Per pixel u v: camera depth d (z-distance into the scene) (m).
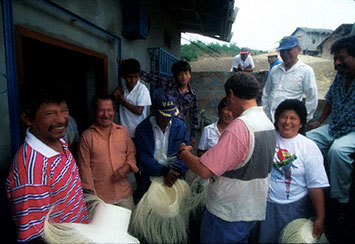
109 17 2.98
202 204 2.02
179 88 2.96
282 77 3.21
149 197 1.83
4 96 1.52
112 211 1.46
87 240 1.19
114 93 2.84
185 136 2.21
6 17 1.49
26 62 2.26
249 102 1.39
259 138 1.28
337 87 2.29
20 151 1.13
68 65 2.79
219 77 6.88
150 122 2.14
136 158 2.23
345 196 2.01
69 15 2.11
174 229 1.85
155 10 5.13
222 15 5.83
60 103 1.20
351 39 2.00
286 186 1.79
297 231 1.69
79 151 1.92
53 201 1.22
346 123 2.15
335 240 1.99
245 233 1.49
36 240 1.09
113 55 3.18
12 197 1.08
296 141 1.79
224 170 1.27
